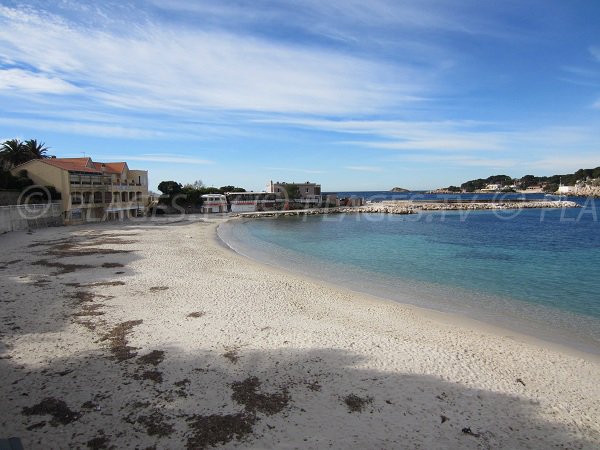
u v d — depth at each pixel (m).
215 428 7.38
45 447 6.70
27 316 13.36
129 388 8.75
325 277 22.53
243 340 11.77
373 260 29.06
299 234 48.69
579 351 11.73
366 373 9.80
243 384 9.07
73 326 12.56
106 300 15.59
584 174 191.00
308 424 7.60
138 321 13.19
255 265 24.62
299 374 9.65
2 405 7.94
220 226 55.03
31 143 63.12
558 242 40.53
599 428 7.78
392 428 7.56
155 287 17.98
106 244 32.12
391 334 12.70
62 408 7.89
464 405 8.45
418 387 9.16
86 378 9.16
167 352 10.73
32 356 10.26
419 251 34.00
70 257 25.27
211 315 14.08
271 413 7.93
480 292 19.38
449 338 12.50
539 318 15.13
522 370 10.26
